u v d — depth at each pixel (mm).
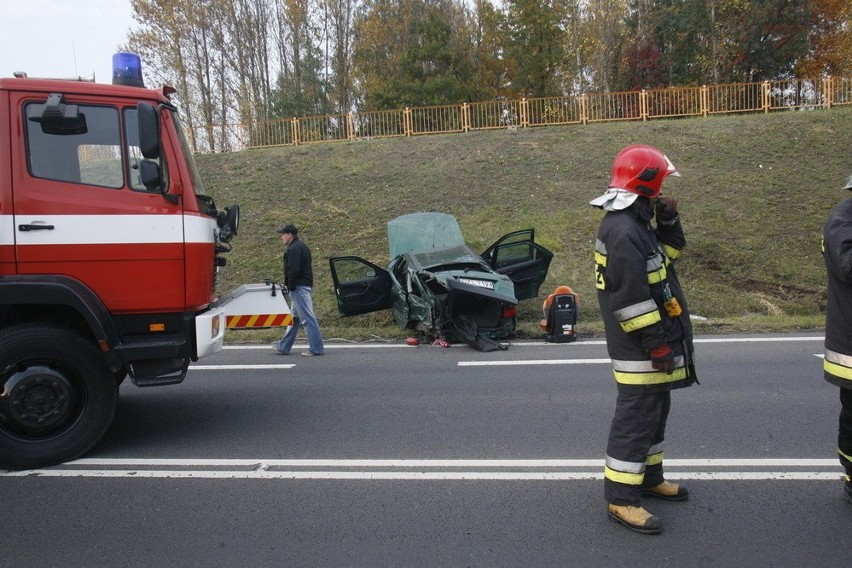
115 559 3502
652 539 3605
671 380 3652
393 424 5758
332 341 10039
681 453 4855
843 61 26266
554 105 19781
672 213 3887
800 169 15219
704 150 16609
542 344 9250
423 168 17328
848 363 3711
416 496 4250
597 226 14031
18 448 4805
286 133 20812
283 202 16188
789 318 10242
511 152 17688
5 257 4824
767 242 12844
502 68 34562
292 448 5219
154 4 29688
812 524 3734
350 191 16484
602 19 28484
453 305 9375
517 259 10953
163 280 5180
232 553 3553
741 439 5121
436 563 3402
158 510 4113
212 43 31828
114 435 5648
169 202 5180
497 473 4594
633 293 3482
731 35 26188
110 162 5066
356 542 3650
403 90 30031
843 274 3590
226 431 5695
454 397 6562
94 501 4266
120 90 5086
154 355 5121
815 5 26562
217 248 6027
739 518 3828
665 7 28938
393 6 36219
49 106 4789
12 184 4844
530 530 3744
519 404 6238
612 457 3758
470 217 14891
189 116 30062
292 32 35125
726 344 8789
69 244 4941
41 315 5195
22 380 4801
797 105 19359
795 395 6285
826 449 4879
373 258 13672
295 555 3520
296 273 8820
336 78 36625
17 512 4105
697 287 11828
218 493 4367
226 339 10328
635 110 19734
